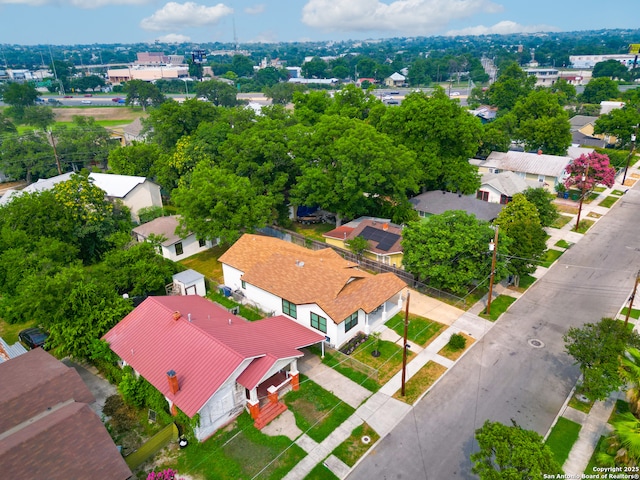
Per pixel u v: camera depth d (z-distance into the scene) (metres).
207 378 24.05
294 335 29.41
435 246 35.62
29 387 22.92
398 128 57.69
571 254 45.28
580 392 26.48
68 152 74.44
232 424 24.80
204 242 48.53
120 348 27.73
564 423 24.59
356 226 47.59
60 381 23.77
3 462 18.28
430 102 56.00
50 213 42.09
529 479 17.14
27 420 21.81
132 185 55.31
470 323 34.12
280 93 153.00
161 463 22.52
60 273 31.80
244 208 42.97
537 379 28.03
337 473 21.73
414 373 28.73
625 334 24.81
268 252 39.38
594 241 48.12
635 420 20.28
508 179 58.84
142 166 63.47
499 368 29.09
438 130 54.31
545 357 30.09
